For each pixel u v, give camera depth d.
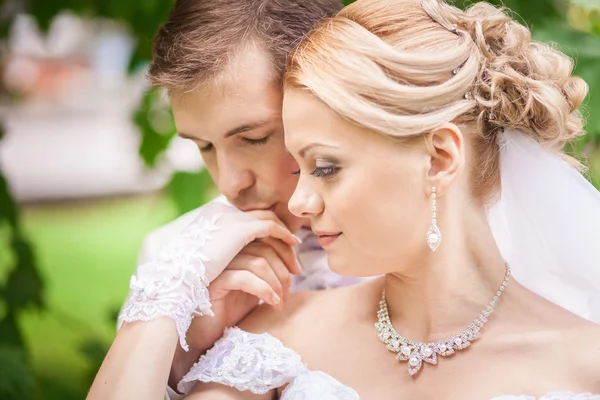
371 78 1.36
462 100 1.42
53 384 3.28
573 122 1.61
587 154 2.07
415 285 1.52
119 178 8.93
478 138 1.49
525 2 2.37
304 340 1.66
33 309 3.28
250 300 1.76
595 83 2.02
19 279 3.13
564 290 1.69
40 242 7.36
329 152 1.40
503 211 1.65
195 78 1.61
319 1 1.73
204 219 1.69
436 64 1.40
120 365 1.53
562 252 1.61
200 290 1.61
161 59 1.68
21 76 9.06
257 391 1.61
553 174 1.56
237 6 1.65
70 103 9.62
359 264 1.47
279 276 1.70
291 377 1.61
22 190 8.64
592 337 1.45
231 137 1.67
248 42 1.62
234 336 1.68
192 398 1.61
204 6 1.65
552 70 1.56
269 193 1.73
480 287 1.51
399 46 1.41
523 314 1.50
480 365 1.46
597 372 1.41
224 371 1.61
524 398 1.38
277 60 1.62
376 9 1.46
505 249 1.70
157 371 1.53
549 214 1.58
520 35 1.54
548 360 1.44
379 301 1.64
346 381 1.56
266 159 1.70
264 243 1.72
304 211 1.47
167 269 1.62
